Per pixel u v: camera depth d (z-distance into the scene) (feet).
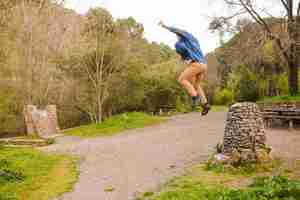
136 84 108.58
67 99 109.40
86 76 100.94
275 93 113.09
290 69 81.20
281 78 108.68
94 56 97.45
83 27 99.25
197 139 51.90
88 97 105.19
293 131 55.52
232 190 24.29
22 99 100.37
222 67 154.81
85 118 118.42
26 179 34.50
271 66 108.99
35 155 47.75
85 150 50.90
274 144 43.42
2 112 102.47
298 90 81.97
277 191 22.93
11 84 95.25
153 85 120.26
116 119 82.94
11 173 35.60
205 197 24.04
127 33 106.42
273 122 64.13
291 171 30.09
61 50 94.63
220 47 94.27
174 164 36.76
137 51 111.34
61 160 44.19
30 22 86.48
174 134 59.72
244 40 81.76
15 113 105.40
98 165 39.81
